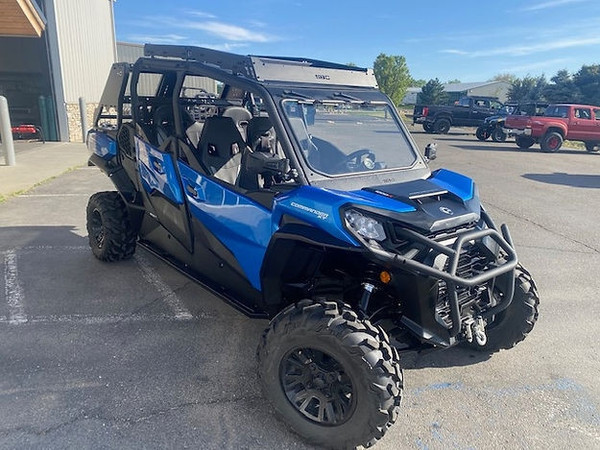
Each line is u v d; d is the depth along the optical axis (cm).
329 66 395
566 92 5578
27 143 1534
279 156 327
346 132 341
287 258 300
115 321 401
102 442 263
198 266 388
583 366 360
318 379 267
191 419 284
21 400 295
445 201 305
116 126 488
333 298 290
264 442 269
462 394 321
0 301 430
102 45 1895
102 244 507
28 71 1631
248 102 440
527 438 280
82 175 1045
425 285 266
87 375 324
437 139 2362
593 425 293
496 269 288
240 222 322
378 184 316
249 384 321
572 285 513
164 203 407
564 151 2033
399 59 7594
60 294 448
